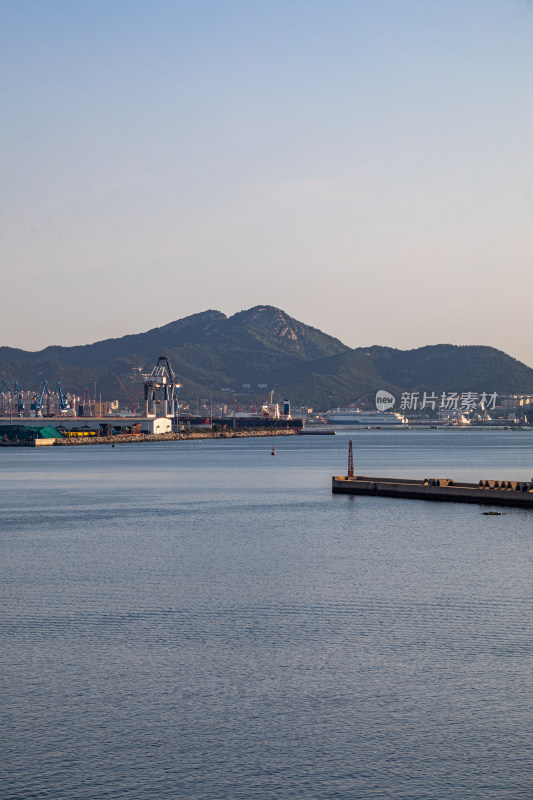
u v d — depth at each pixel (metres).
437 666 35.12
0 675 34.25
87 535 76.88
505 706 30.62
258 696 31.80
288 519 89.00
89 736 28.25
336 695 31.88
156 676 34.09
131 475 167.00
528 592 49.75
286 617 43.75
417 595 49.00
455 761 26.42
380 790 24.67
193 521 87.81
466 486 109.19
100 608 45.97
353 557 63.22
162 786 24.91
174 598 48.47
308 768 26.05
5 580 54.25
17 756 26.81
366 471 177.38
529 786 24.88
